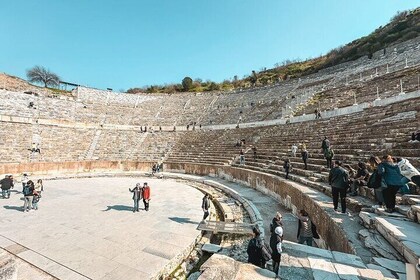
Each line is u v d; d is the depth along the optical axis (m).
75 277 6.91
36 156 31.83
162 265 7.60
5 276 4.20
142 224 11.48
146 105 55.12
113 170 34.88
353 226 6.84
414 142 10.41
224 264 4.43
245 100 50.28
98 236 9.95
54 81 63.69
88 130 41.44
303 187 12.44
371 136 14.58
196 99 56.94
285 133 27.16
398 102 18.11
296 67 78.12
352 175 10.11
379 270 4.43
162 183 24.98
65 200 16.81
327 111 26.33
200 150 35.62
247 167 23.06
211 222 10.92
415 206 6.10
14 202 16.33
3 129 32.66
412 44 34.88
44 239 9.63
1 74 47.28
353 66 41.50
